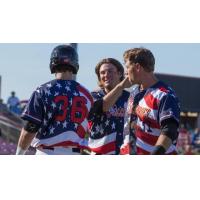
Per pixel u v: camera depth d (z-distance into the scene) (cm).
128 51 561
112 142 654
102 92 680
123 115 657
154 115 538
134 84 560
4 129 1659
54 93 566
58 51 580
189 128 3028
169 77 3303
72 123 571
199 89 3388
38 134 567
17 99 1706
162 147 513
